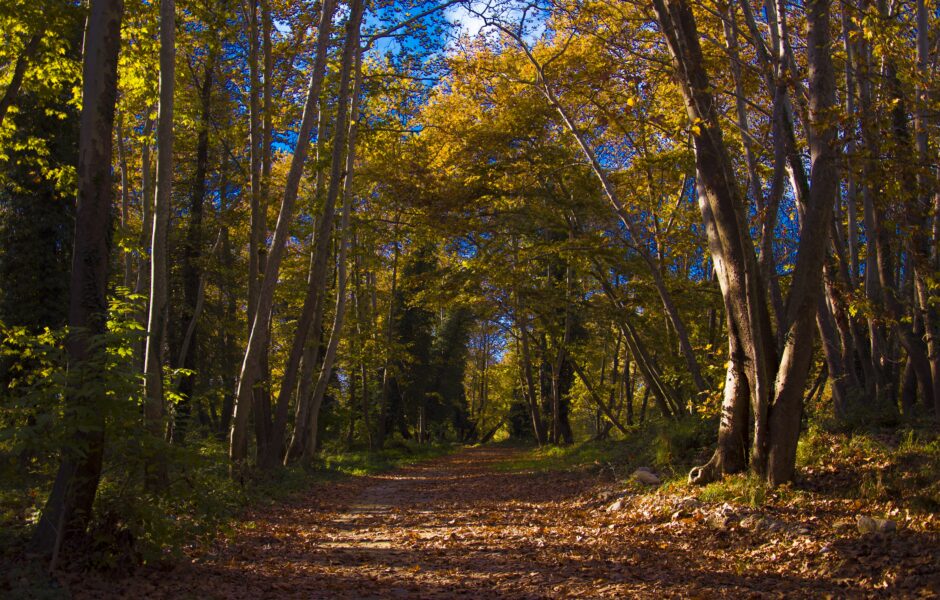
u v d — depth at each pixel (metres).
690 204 22.91
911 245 10.31
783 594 6.20
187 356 22.42
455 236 20.30
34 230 18.75
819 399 17.36
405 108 20.14
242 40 18.91
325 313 29.06
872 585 6.20
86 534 6.46
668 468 13.17
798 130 14.82
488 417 61.06
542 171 18.83
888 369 14.86
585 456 21.78
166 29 11.76
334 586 7.00
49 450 6.17
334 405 40.22
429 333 48.81
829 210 9.52
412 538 10.17
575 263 19.52
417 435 58.75
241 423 15.06
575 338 34.44
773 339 10.81
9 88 12.52
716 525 8.88
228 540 9.23
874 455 9.84
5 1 11.44
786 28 11.06
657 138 19.80
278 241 15.04
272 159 23.53
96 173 6.94
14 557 6.30
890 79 10.09
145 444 6.44
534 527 10.84
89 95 7.00
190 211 21.31
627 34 14.24
